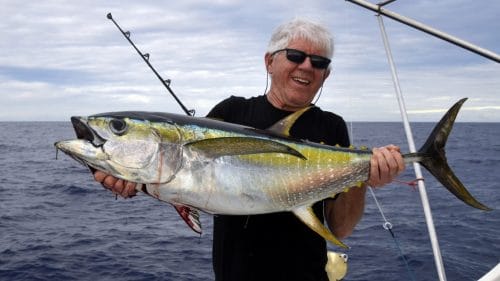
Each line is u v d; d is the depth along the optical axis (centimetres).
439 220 441
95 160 106
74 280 283
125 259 325
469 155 1353
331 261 162
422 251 330
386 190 659
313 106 129
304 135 125
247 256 118
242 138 106
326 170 113
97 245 361
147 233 406
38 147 1930
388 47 180
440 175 110
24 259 319
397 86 176
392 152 112
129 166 106
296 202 112
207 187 107
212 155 107
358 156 114
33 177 873
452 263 302
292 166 111
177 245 364
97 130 107
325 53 123
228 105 131
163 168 106
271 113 127
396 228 406
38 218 471
